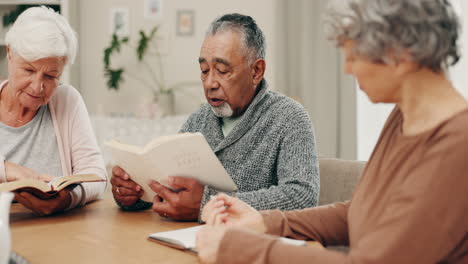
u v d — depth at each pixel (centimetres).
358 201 93
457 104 78
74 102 179
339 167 179
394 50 78
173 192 128
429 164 75
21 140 167
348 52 85
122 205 147
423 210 73
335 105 388
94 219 134
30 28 143
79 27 434
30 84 149
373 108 389
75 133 175
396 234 74
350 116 384
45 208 136
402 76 81
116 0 432
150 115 394
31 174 147
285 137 150
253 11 420
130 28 432
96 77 438
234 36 147
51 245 107
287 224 111
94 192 158
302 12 396
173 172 125
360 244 79
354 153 385
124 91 437
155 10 430
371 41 78
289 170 143
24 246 106
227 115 157
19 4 412
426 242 73
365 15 79
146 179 132
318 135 392
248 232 88
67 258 97
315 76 393
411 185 76
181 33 429
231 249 86
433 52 77
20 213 142
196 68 430
